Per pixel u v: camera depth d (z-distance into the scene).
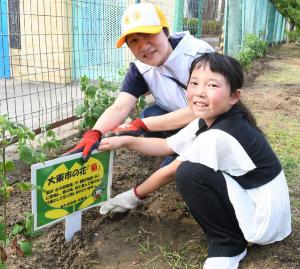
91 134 2.31
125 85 2.79
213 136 1.97
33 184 1.94
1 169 1.88
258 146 2.02
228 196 2.01
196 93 2.04
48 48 6.08
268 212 2.01
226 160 2.01
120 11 5.24
